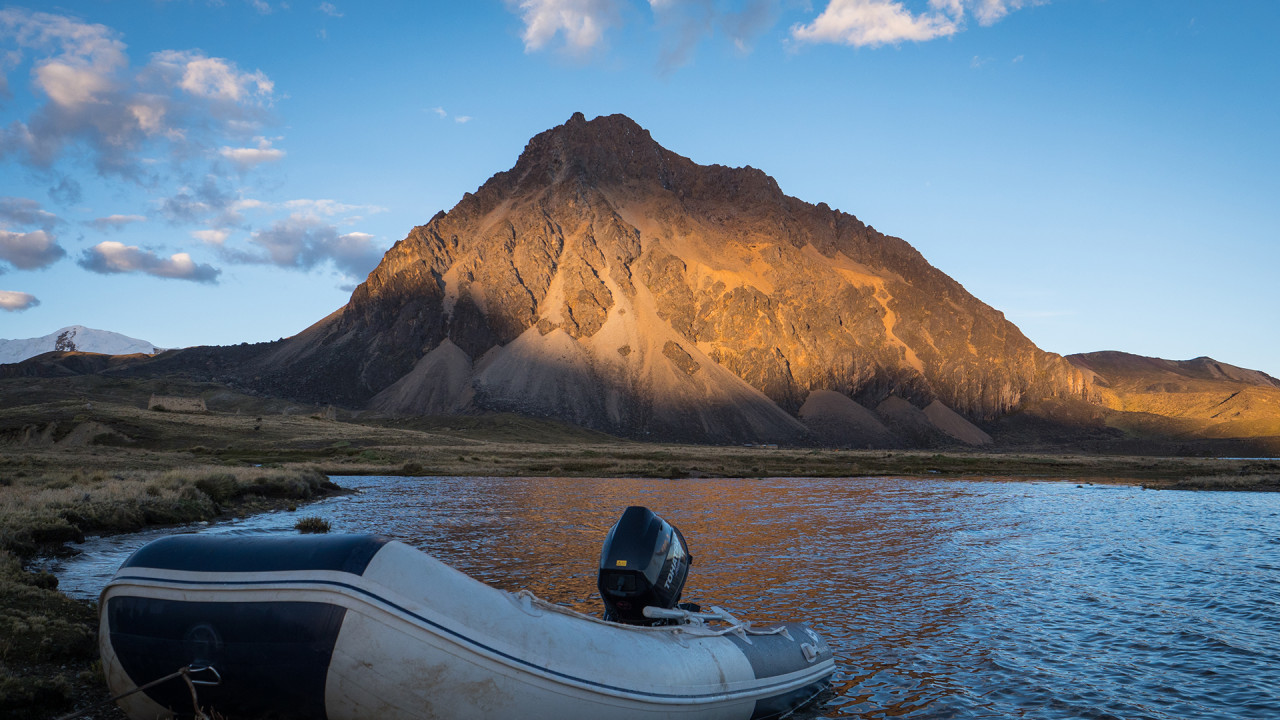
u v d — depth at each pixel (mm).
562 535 23547
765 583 16531
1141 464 114375
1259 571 18672
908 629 12680
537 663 6113
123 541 20359
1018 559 20453
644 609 8227
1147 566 19422
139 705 6082
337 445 96000
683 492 47219
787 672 8656
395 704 5719
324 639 5594
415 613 5742
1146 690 9656
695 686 7191
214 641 5684
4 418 87000
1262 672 10398
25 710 7352
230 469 42531
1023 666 10625
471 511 31734
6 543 16828
